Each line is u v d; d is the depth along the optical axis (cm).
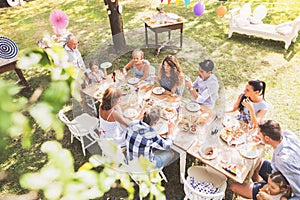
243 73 677
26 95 55
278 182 318
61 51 70
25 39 788
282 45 785
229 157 352
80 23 1046
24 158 473
